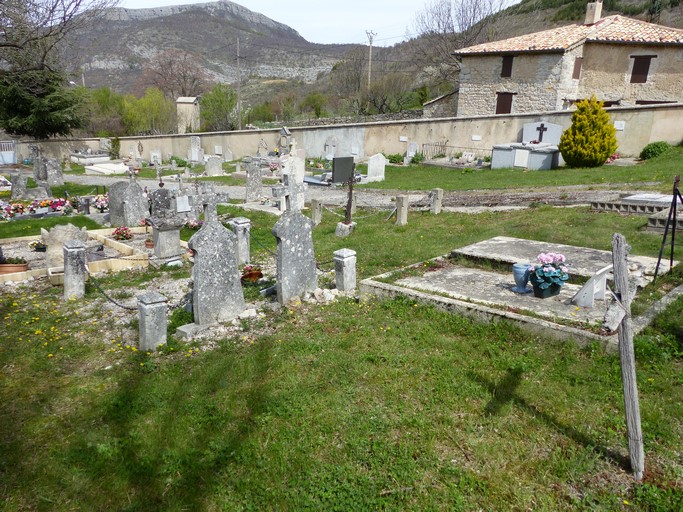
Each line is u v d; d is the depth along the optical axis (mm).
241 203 19000
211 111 53594
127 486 4199
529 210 14367
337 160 19172
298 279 8320
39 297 9227
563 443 4434
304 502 3922
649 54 28266
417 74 59281
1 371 6293
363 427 4730
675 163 20422
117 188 15609
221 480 4223
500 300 7168
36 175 28000
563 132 24016
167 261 11359
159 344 6801
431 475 4137
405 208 13688
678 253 8992
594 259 8688
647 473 4023
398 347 6336
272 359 6219
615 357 5605
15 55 16188
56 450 4656
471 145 30109
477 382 5406
